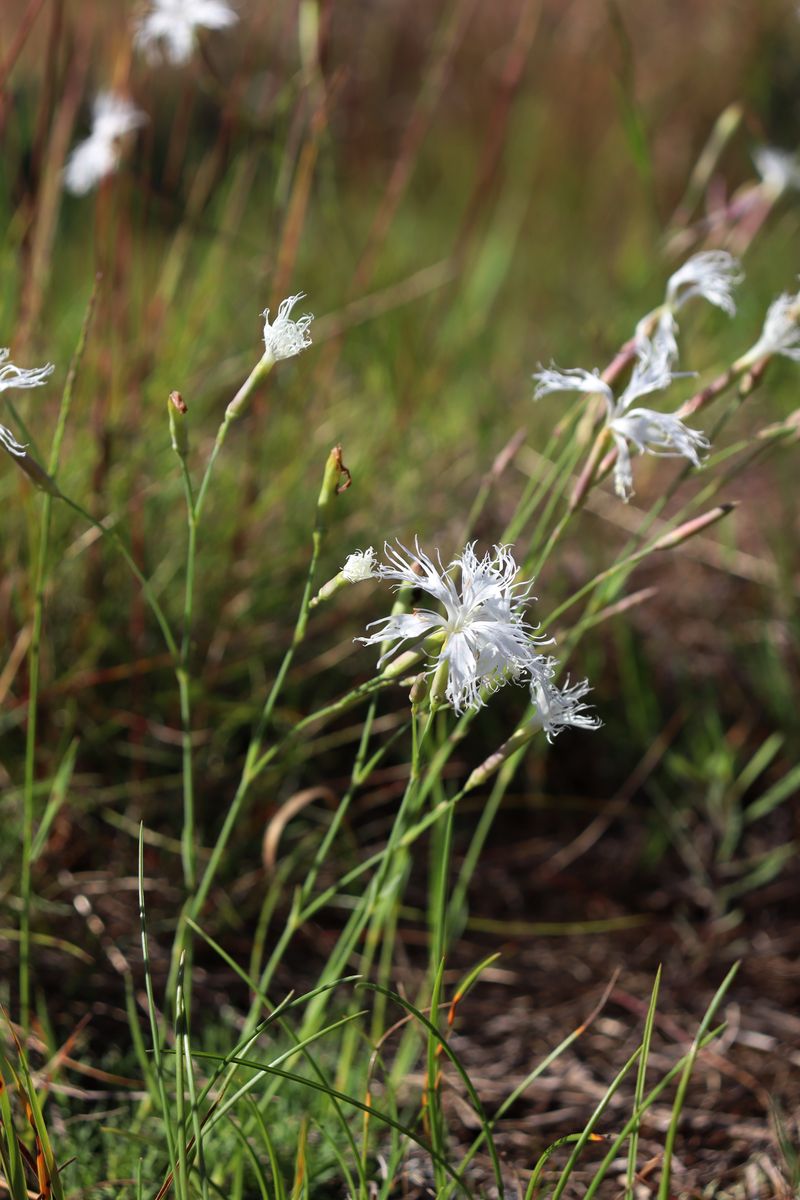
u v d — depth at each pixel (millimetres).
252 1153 647
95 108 845
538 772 874
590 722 640
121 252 837
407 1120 721
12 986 756
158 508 860
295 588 876
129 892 802
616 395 683
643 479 1018
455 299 1088
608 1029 774
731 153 1678
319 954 800
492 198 1288
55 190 834
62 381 862
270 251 860
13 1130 624
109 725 827
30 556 772
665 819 866
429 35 1692
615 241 1696
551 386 669
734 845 867
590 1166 711
